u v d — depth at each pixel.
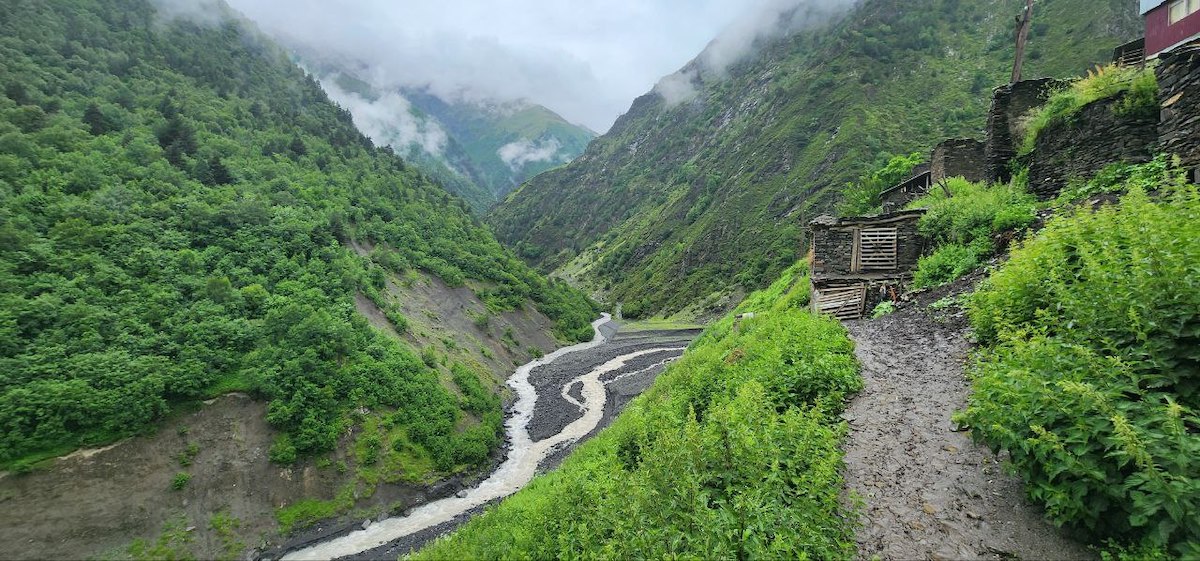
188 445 25.92
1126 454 3.96
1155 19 18.91
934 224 17.59
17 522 21.42
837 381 9.16
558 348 72.62
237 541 23.66
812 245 20.89
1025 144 18.22
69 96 64.06
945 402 7.91
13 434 22.80
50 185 40.31
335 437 28.64
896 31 143.75
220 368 29.38
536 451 34.81
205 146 63.84
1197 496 3.61
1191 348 4.68
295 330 32.69
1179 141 10.48
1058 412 4.69
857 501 5.29
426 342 46.50
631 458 11.42
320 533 25.09
